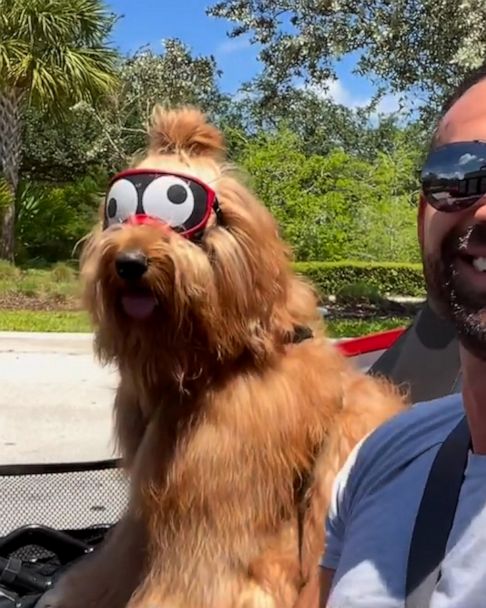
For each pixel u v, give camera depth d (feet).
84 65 28.99
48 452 9.55
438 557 2.23
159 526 3.31
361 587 2.35
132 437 3.59
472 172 2.27
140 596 3.33
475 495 2.25
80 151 39.93
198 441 3.23
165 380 3.33
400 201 30.68
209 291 3.17
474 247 2.25
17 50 28.48
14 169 30.68
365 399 3.40
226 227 3.26
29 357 15.74
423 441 2.52
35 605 3.48
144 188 3.27
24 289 23.99
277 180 27.68
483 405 2.27
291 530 3.25
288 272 3.43
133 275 3.12
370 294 26.07
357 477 2.66
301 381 3.28
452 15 19.06
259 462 3.18
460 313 2.23
